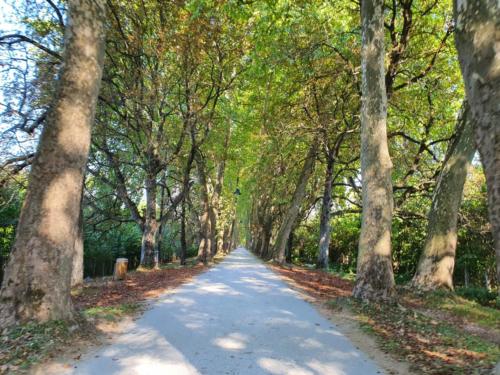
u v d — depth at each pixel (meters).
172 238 45.38
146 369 5.33
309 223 48.38
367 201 11.43
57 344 6.16
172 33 17.56
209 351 6.19
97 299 11.64
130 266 40.16
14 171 11.99
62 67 7.50
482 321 10.80
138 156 22.53
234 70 22.83
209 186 36.94
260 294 12.87
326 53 18.03
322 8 14.20
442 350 6.65
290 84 20.39
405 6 16.28
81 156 7.46
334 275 22.50
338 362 5.92
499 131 3.72
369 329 8.15
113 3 15.89
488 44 3.80
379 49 11.81
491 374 4.94
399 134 21.41
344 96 21.95
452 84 20.12
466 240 25.27
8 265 6.86
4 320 6.52
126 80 17.66
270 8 12.85
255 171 40.16
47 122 7.31
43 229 6.95
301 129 22.16
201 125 24.22
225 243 61.50
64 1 14.25
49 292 6.87
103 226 29.23
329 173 26.30
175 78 20.59
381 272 10.89
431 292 13.61
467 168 14.31
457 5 4.16
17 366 5.29
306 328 8.05
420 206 27.08
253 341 6.87
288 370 5.43
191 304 10.55
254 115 26.45
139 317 8.76
